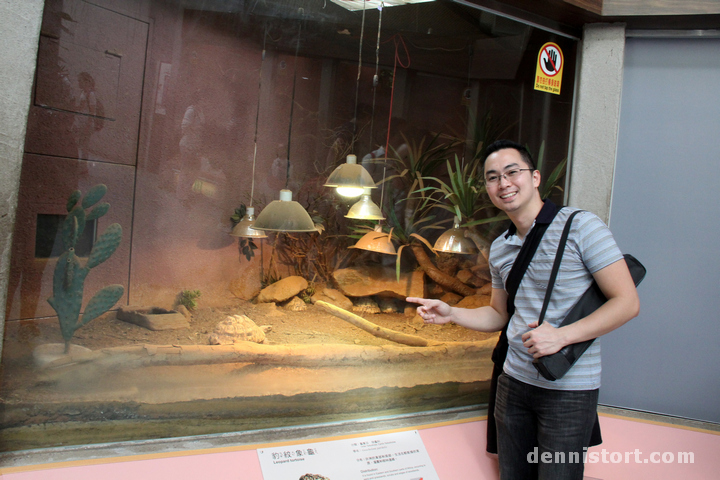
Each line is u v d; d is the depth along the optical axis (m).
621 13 2.95
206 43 2.62
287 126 2.89
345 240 3.00
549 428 1.94
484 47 3.18
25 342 2.17
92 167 2.33
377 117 3.10
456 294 3.22
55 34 2.17
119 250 2.42
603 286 1.83
